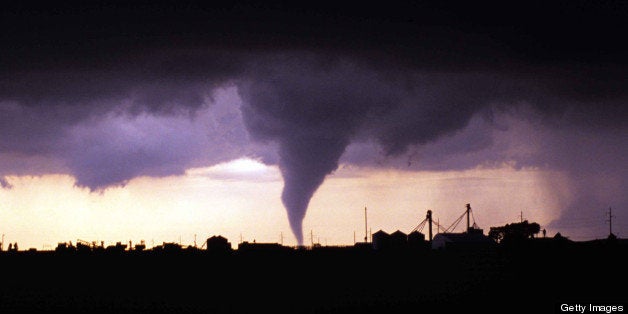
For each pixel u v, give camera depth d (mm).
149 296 74625
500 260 83500
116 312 67812
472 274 81938
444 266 84750
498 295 73188
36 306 69562
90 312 67688
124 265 84312
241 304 71812
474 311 67125
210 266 85188
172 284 80062
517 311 66688
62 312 67438
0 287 76625
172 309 69375
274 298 74625
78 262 84250
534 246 84125
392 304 70500
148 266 84625
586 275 78000
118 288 78000
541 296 71812
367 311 67750
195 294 75750
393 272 84250
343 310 68500
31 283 78562
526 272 80062
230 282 81312
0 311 67500
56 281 79938
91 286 78750
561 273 79312
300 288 78562
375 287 78375
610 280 76000
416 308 68688
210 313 67625
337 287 79062
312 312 67812
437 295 74250
